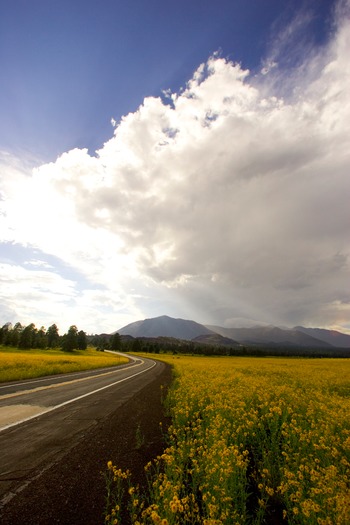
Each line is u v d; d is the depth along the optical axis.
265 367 31.55
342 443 5.36
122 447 5.80
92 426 7.22
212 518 3.04
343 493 3.25
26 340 91.94
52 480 4.20
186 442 5.36
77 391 13.25
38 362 27.62
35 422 7.42
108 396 12.05
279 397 9.66
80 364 31.38
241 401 8.77
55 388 14.10
